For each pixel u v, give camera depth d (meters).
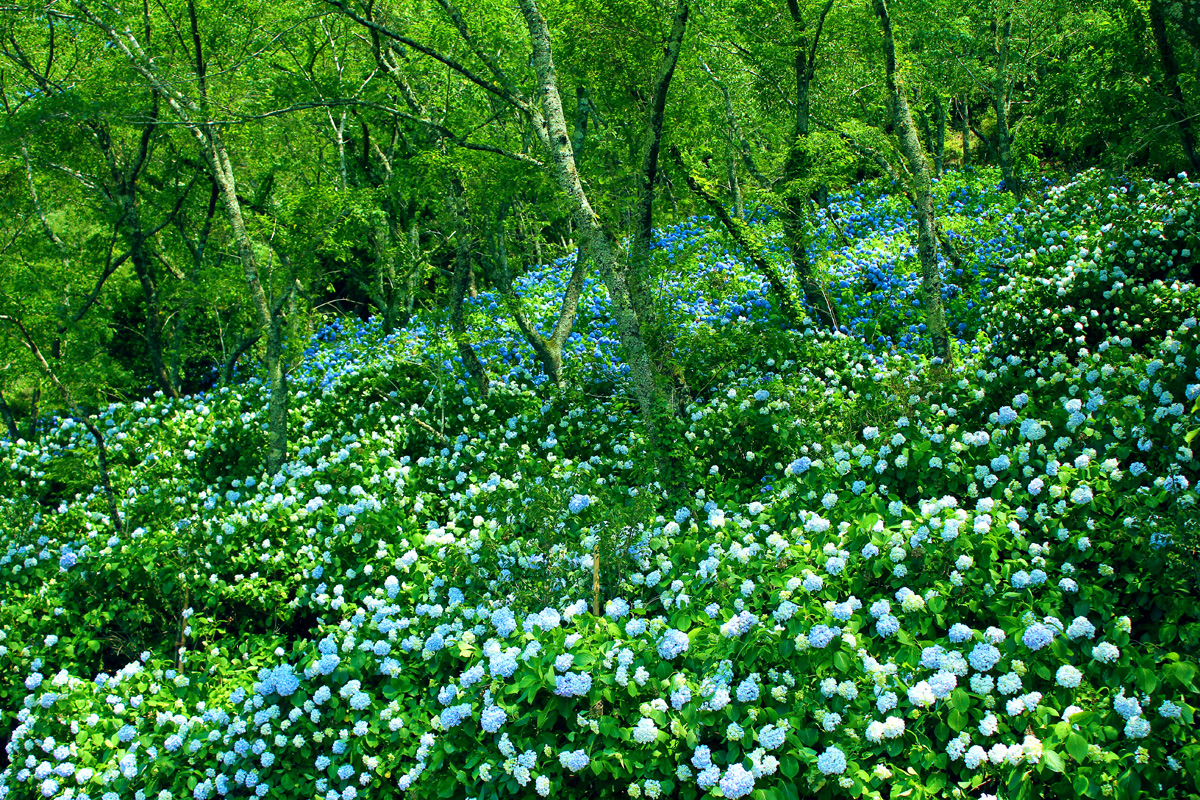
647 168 8.95
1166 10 5.42
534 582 5.99
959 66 20.33
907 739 3.90
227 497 9.55
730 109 15.34
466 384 11.95
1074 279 9.89
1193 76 11.06
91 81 11.55
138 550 7.54
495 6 11.42
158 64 11.68
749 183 16.31
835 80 15.17
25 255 15.98
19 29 13.68
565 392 10.57
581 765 4.21
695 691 4.30
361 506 7.53
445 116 11.54
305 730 5.38
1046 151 24.84
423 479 9.31
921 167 10.12
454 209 11.87
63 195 17.16
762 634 4.35
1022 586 4.42
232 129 12.89
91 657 7.37
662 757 4.18
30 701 6.50
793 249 12.90
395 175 11.93
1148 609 4.60
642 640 4.68
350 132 16.58
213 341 20.45
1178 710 3.60
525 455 8.56
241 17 11.87
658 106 8.75
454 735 4.74
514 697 4.66
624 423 9.62
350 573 7.12
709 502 6.94
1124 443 5.62
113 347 19.83
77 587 7.60
